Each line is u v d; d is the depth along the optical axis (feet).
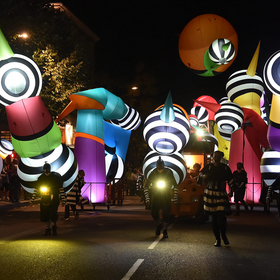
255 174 62.59
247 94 63.77
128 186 99.50
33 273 20.93
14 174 67.46
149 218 48.26
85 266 22.50
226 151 77.82
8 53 40.37
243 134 63.57
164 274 20.75
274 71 42.14
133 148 142.10
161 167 33.40
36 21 75.46
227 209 29.04
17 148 43.96
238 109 60.34
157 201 33.19
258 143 63.67
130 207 66.28
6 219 47.34
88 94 62.69
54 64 78.54
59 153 45.62
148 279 19.79
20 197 81.61
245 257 25.09
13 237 33.17
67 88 79.92
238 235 34.47
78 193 47.52
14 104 41.29
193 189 43.09
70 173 46.26
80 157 61.98
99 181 61.67
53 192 33.40
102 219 47.11
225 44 46.21
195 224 42.68
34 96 41.96
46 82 80.23
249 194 61.62
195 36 47.14
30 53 76.64
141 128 140.97
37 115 42.27
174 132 46.52
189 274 20.79
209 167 29.14
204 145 78.89
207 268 22.12
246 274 20.84
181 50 49.26
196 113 77.51
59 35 82.43
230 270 21.68
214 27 46.44
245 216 51.52
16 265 22.75
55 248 27.91
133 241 30.99
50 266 22.50
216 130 78.89
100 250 27.20
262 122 63.31
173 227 40.06
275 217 50.31
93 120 62.95
